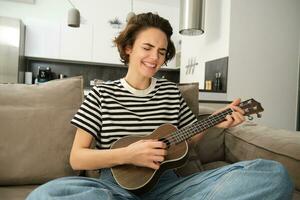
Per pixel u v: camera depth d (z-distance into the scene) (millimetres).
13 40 3971
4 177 1132
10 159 1146
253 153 1360
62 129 1223
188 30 2955
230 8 2926
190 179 886
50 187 678
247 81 3004
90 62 4648
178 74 4996
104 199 642
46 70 4570
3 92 1243
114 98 1086
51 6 4566
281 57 3150
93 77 4895
